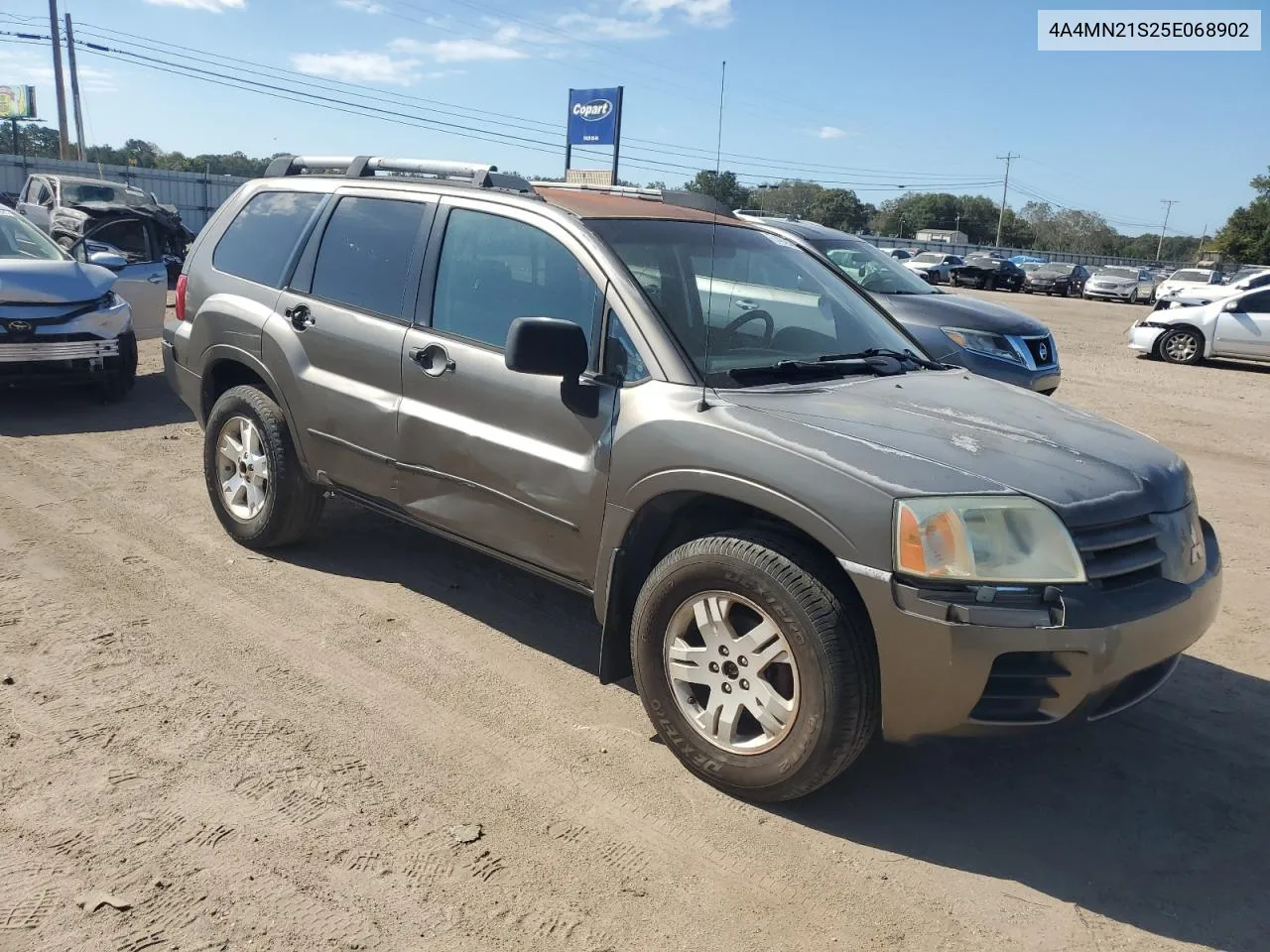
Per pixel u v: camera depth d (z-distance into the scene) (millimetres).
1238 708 4168
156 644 4191
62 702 3680
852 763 3266
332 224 4859
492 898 2801
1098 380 14062
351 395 4492
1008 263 42531
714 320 3816
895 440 3148
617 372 3623
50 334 7949
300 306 4801
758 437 3188
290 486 4961
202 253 5570
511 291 4004
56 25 40719
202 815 3074
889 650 2932
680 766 3512
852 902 2871
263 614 4547
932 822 3273
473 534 4094
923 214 115312
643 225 4027
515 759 3504
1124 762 3707
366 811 3148
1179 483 3359
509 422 3879
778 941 2703
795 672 3076
